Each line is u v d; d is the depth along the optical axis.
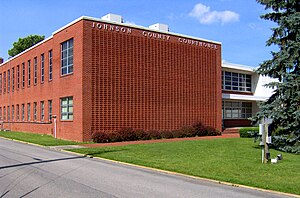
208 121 32.56
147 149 19.48
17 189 9.26
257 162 14.30
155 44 29.08
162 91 29.31
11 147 21.66
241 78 43.62
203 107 32.28
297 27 17.97
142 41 28.30
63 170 12.60
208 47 33.06
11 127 43.34
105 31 26.33
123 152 18.16
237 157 15.83
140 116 27.77
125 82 27.08
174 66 30.28
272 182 10.38
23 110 39.69
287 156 16.44
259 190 9.59
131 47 27.61
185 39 31.23
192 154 17.05
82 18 25.34
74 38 26.36
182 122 30.56
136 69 27.78
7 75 45.38
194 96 31.62
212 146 20.83
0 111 48.28
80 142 24.53
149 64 28.59
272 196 8.88
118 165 14.22
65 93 27.50
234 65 41.78
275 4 19.17
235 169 12.64
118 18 28.77
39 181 10.41
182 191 9.32
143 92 28.08
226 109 41.16
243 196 8.84
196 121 31.58
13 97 42.91
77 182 10.30
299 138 17.97
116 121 26.41
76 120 25.66
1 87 47.84
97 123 25.50
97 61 25.83
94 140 24.75
